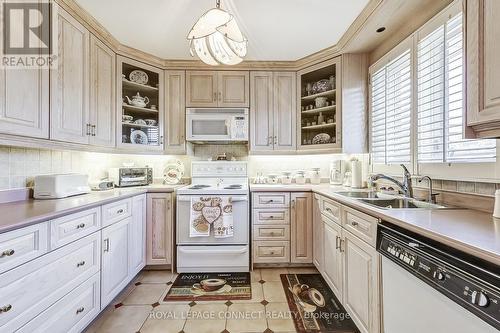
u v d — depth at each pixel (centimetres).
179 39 240
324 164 316
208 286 229
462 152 146
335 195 203
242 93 292
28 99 150
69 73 186
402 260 110
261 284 234
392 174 216
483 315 73
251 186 277
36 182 180
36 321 119
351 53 258
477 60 101
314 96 288
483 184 136
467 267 82
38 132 158
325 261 222
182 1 185
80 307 152
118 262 201
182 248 255
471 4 103
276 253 264
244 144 324
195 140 291
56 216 131
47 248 126
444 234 92
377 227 135
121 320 181
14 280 107
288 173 311
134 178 280
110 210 189
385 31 215
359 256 157
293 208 264
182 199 253
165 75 288
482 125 104
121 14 200
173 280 242
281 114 292
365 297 149
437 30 162
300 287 228
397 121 210
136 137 278
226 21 161
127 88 278
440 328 93
